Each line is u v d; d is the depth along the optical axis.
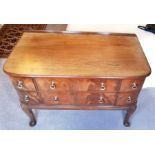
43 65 1.10
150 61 1.59
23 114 1.62
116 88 1.14
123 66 1.09
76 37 1.38
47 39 1.35
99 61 1.13
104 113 1.63
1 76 2.03
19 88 1.17
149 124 1.54
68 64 1.11
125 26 1.72
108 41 1.33
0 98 1.77
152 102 1.72
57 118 1.59
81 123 1.55
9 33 2.85
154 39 1.58
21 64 1.11
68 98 1.24
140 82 1.10
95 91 1.17
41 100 1.26
